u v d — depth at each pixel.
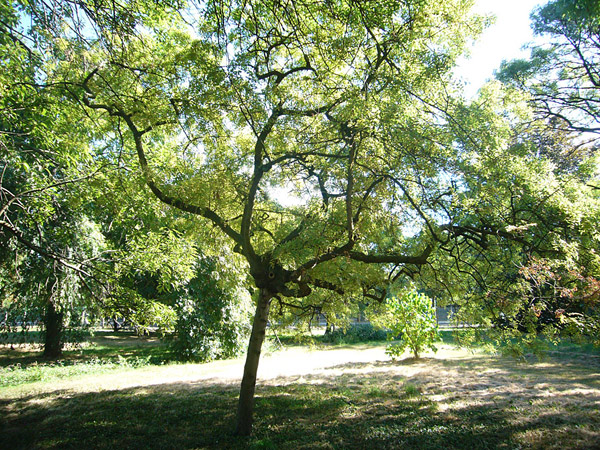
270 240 8.52
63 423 7.79
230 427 7.34
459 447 6.03
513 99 7.14
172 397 10.09
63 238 10.92
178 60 7.27
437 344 20.22
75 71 7.66
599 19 6.21
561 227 6.68
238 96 6.70
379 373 12.91
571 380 10.66
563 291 5.84
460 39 6.62
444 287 8.05
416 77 6.30
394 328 15.64
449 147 6.64
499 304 6.83
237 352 17.86
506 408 8.02
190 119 7.08
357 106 5.62
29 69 7.62
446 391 9.88
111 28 6.23
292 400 9.34
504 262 7.20
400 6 5.64
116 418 8.10
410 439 6.42
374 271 7.08
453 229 7.02
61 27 5.87
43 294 12.75
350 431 6.95
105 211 10.60
